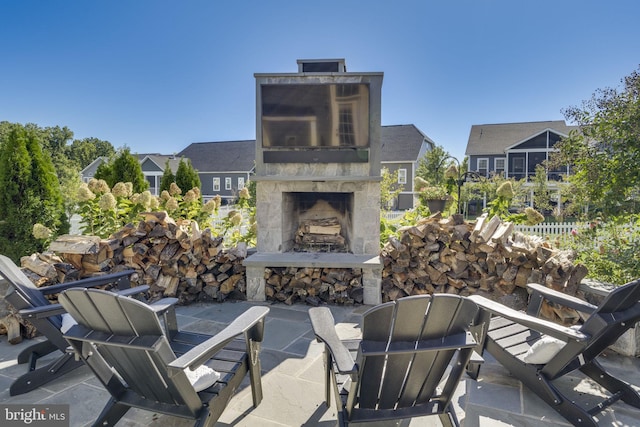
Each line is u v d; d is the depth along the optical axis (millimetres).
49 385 2469
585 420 2002
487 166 22656
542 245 3740
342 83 4066
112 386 1931
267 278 4281
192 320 3752
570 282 3156
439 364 1761
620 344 2891
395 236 4543
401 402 1850
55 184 5586
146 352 1643
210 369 1901
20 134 5270
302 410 2191
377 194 4246
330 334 1804
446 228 4074
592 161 3996
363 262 4090
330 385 2225
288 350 3010
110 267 3965
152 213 4199
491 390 2420
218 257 4316
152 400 1916
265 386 2461
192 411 1728
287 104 4148
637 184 3736
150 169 28844
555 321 3223
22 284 2486
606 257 3699
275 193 4367
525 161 21188
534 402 2281
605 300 1891
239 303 4277
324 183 4285
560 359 2076
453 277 4035
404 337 1606
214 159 30000
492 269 3885
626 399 2240
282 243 4461
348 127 4137
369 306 4145
